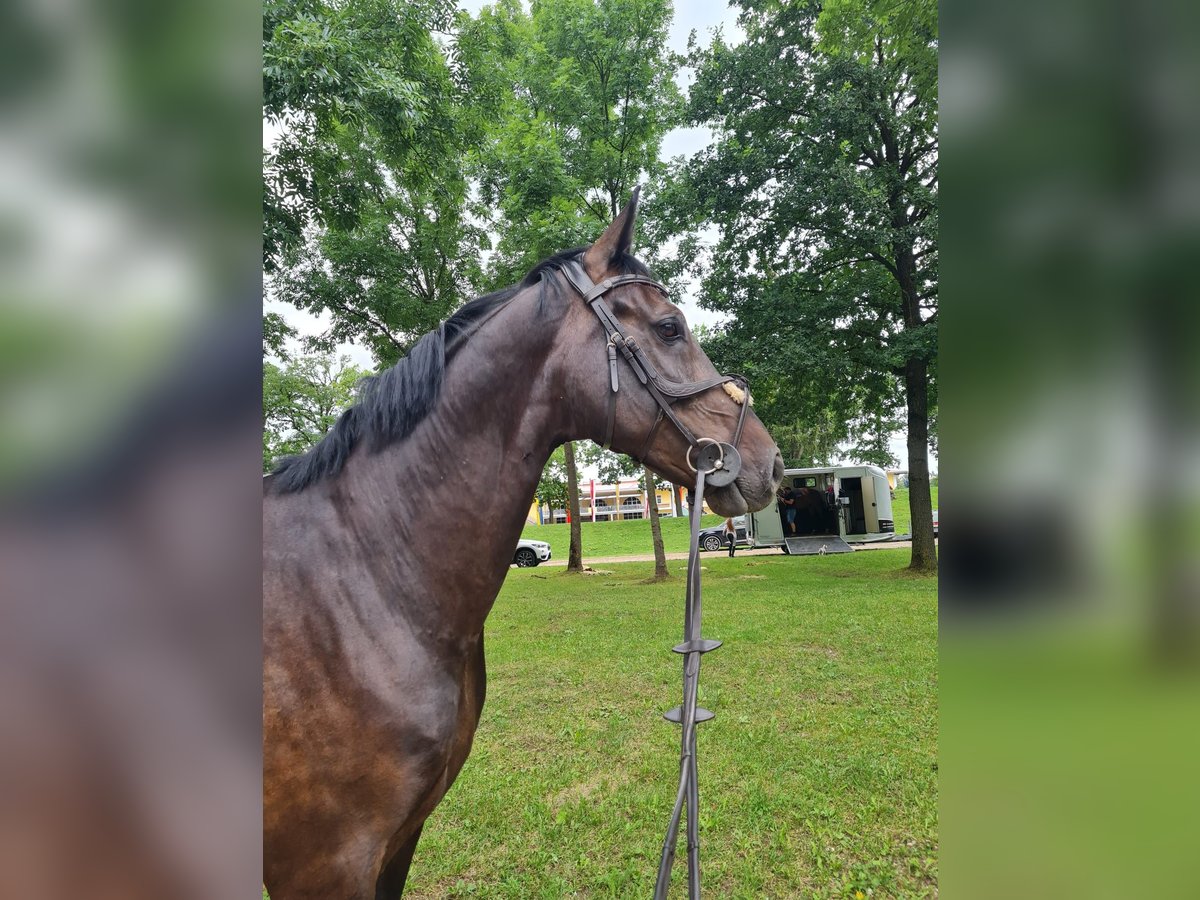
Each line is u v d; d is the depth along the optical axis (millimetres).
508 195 11016
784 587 10438
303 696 1194
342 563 1297
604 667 5625
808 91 10406
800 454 27906
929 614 7398
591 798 3160
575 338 1462
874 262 11977
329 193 6953
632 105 11945
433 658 1314
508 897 2416
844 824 2828
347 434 1419
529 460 1448
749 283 11086
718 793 3139
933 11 7441
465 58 8930
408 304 12039
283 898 1209
